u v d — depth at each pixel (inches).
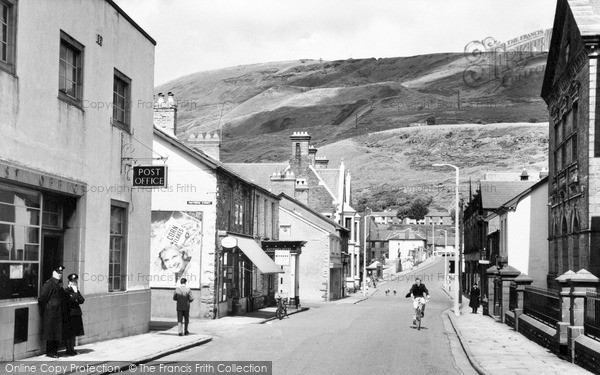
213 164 1206.3
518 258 1615.4
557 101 1299.2
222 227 1254.9
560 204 1250.6
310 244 2331.4
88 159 738.8
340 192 3181.6
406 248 6796.3
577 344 655.8
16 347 593.9
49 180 642.8
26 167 607.2
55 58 663.1
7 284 591.2
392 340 884.6
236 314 1346.0
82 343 726.5
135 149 883.4
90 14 743.1
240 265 1418.6
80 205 717.3
